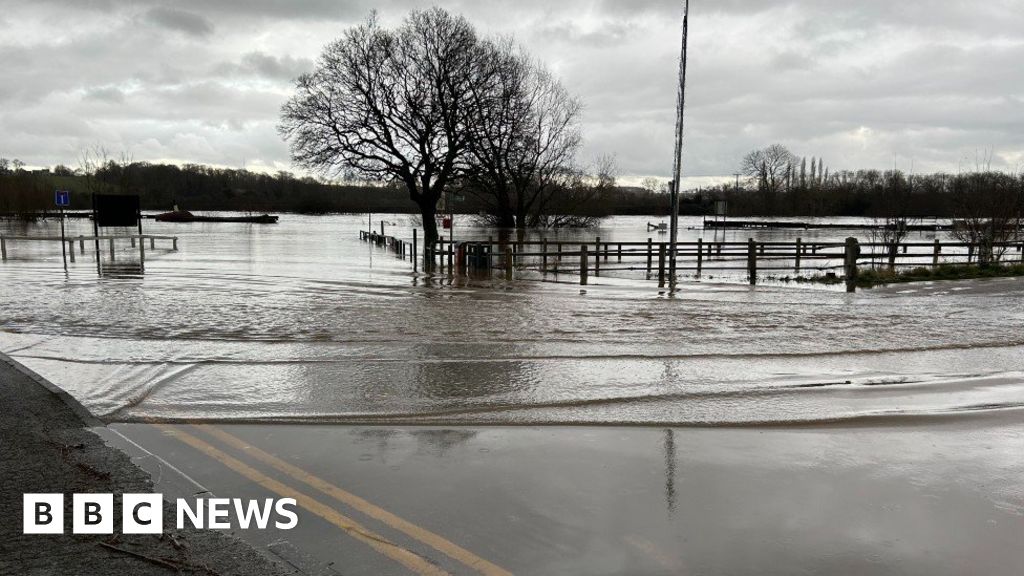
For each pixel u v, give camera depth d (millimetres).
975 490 4609
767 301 15156
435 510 4230
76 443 5270
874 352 9383
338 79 37281
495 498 4410
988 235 26797
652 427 5992
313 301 14438
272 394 6918
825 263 31594
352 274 21719
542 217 71000
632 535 3908
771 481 4734
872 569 3557
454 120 37406
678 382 7570
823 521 4109
